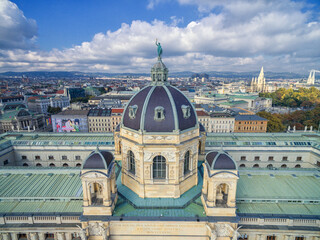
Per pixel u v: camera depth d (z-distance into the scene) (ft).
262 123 563.89
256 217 160.35
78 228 159.53
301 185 192.44
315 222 159.74
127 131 169.17
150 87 176.35
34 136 326.85
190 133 166.81
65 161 306.96
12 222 161.79
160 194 167.32
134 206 160.04
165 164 165.07
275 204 175.22
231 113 614.34
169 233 152.56
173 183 165.58
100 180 145.59
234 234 145.07
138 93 179.32
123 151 177.88
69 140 314.76
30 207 172.14
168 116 157.89
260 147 305.12
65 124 582.76
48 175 207.10
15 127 579.48
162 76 176.35
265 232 159.74
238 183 193.06
